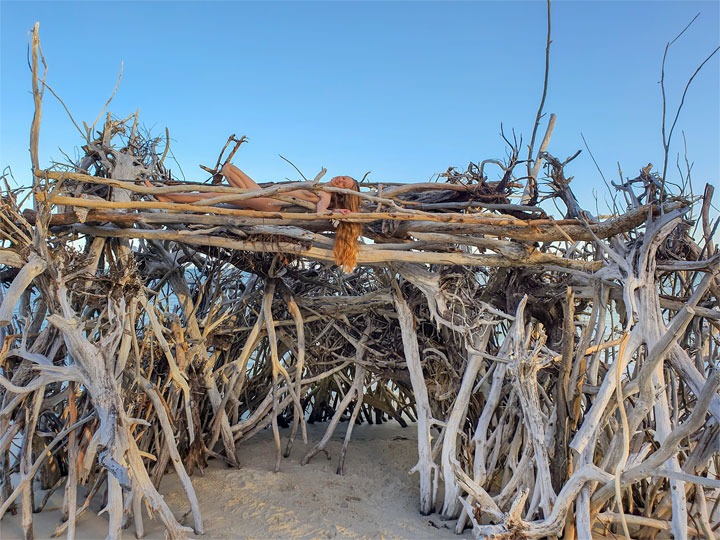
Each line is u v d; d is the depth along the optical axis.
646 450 4.75
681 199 5.43
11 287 4.91
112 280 5.65
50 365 5.05
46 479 6.66
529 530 4.68
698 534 5.18
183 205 5.40
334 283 9.51
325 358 8.90
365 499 6.83
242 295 8.60
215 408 7.86
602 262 5.88
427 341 7.70
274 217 5.50
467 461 6.48
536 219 5.77
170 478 7.31
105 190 6.41
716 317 5.54
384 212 5.80
